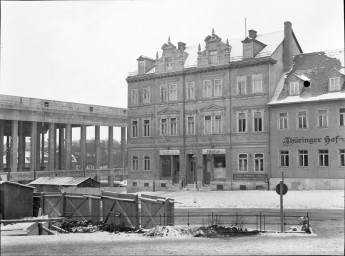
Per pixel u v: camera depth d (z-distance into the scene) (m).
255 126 45.47
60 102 61.38
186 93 50.25
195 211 31.28
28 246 18.70
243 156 45.91
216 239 20.19
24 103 57.34
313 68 44.94
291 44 47.84
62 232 25.06
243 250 16.75
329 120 41.06
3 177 54.97
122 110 67.62
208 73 48.84
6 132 68.50
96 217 28.83
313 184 41.06
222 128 47.41
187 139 49.47
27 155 87.19
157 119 51.78
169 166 50.88
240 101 46.50
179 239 20.33
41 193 33.38
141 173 51.97
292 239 19.80
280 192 22.64
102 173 64.31
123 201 26.22
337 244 18.14
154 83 52.25
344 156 40.25
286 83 44.94
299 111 42.81
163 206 23.69
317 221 25.14
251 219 27.25
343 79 41.47
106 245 18.80
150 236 21.48
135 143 53.09
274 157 43.78
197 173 48.09
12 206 30.02
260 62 45.22
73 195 31.92
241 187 45.22
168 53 51.62
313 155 41.69
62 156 73.12
